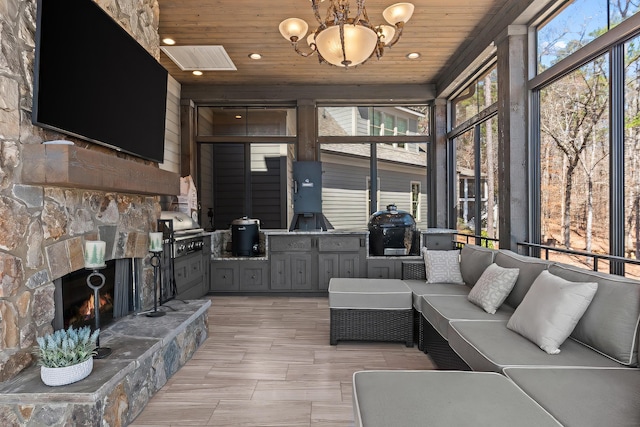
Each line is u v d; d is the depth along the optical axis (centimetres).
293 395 243
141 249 318
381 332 332
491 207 461
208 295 532
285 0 351
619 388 159
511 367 181
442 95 573
